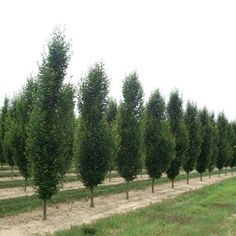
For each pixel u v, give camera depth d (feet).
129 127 101.19
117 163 99.55
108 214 74.64
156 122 116.78
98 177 82.07
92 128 83.05
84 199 93.45
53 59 69.67
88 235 53.78
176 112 135.13
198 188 125.18
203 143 164.04
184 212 75.00
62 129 68.90
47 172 67.15
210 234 57.16
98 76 84.23
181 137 131.23
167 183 146.41
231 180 163.63
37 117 67.62
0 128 132.77
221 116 196.44
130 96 103.76
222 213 76.33
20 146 96.37
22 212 73.10
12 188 107.45
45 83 68.03
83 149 82.33
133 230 56.54
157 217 68.03
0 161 134.00
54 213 74.08
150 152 114.11
